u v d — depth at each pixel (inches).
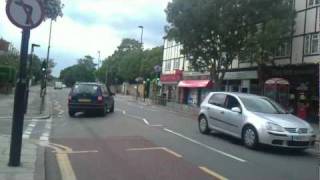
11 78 1834.4
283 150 605.6
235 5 1348.4
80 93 1021.2
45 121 871.7
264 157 529.7
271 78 1424.7
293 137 571.2
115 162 444.5
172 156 491.8
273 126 574.9
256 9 1353.3
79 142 583.8
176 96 2385.6
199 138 668.1
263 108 632.4
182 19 1397.6
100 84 1077.8
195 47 1454.2
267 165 472.1
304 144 579.2
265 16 1355.8
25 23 353.4
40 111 1059.3
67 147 537.3
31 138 608.7
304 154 576.1
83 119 941.8
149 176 382.3
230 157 509.4
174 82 2412.6
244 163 474.3
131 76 3506.4
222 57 1472.7
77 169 404.2
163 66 2736.2
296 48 1386.6
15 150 370.9
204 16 1364.4
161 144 583.5
